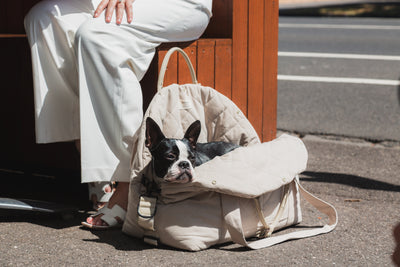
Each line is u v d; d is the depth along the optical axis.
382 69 8.04
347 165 4.05
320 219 2.89
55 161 3.56
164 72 2.66
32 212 2.81
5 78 3.61
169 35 2.77
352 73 7.79
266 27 3.42
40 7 2.69
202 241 2.37
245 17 3.27
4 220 2.72
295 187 2.75
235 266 2.23
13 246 2.37
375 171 3.90
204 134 2.88
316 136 5.04
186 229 2.35
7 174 3.61
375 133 5.07
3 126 3.72
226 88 3.22
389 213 3.00
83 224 2.61
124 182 2.65
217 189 2.31
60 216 2.80
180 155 2.34
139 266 2.20
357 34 11.95
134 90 2.56
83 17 2.71
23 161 3.70
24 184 3.40
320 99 6.38
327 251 2.42
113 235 2.56
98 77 2.51
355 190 3.45
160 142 2.38
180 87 2.75
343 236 2.62
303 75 7.72
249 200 2.46
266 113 3.54
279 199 2.64
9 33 3.77
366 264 2.29
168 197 2.37
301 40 11.23
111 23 2.55
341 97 6.46
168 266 2.21
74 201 3.11
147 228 2.36
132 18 2.60
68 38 2.65
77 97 2.77
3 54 3.56
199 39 3.07
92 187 2.89
